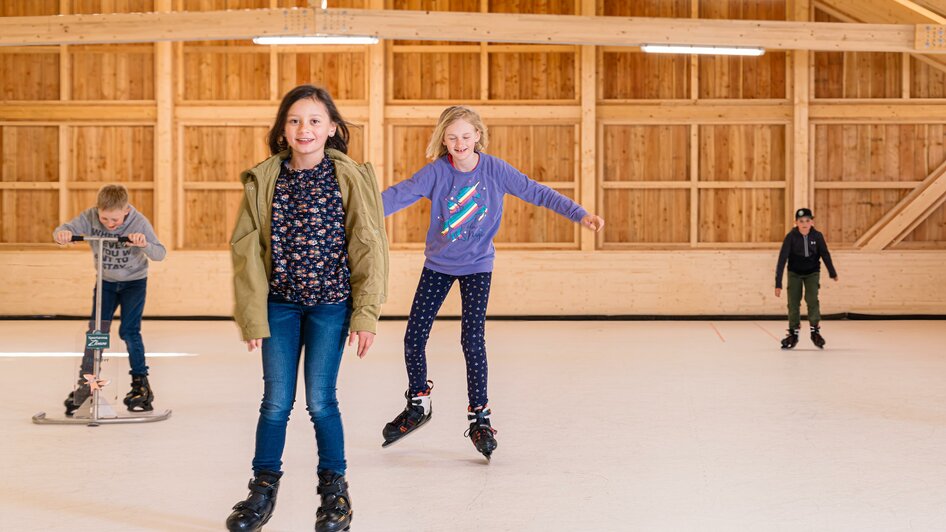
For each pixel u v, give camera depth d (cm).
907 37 969
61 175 1154
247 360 723
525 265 1148
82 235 448
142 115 1154
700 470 353
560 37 954
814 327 804
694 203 1162
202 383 594
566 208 373
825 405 505
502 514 292
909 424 450
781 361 714
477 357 377
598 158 1169
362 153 1160
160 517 288
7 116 1156
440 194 376
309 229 261
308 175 264
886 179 1157
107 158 1160
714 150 1166
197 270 1136
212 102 1158
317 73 1163
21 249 1158
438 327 1030
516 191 377
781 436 420
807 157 1149
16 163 1159
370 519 286
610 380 606
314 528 281
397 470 353
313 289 263
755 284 1141
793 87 1152
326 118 264
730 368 670
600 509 298
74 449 391
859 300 1138
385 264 269
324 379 268
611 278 1146
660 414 477
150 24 939
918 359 726
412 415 390
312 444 401
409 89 1169
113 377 471
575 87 1163
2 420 462
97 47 1155
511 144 1166
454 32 941
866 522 283
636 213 1171
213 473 348
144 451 388
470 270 381
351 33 930
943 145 1155
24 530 274
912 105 1150
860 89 1157
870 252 1139
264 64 1162
